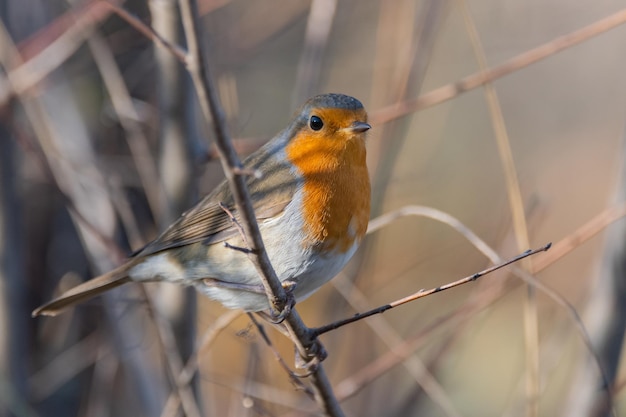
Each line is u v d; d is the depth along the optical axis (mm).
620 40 18734
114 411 11602
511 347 14734
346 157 8391
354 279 10617
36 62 10711
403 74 10328
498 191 15297
